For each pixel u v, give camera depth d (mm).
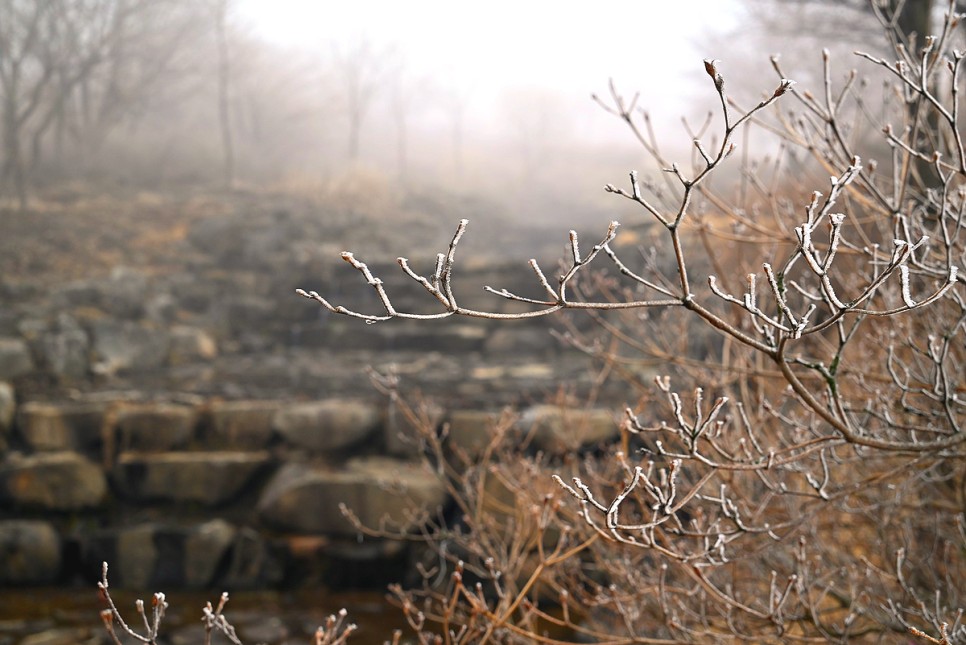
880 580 2662
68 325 8789
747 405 3109
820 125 2561
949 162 2586
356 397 7449
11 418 6836
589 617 3174
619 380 7020
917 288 3078
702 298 3975
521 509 3369
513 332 9828
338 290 11781
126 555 6016
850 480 3025
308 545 5922
